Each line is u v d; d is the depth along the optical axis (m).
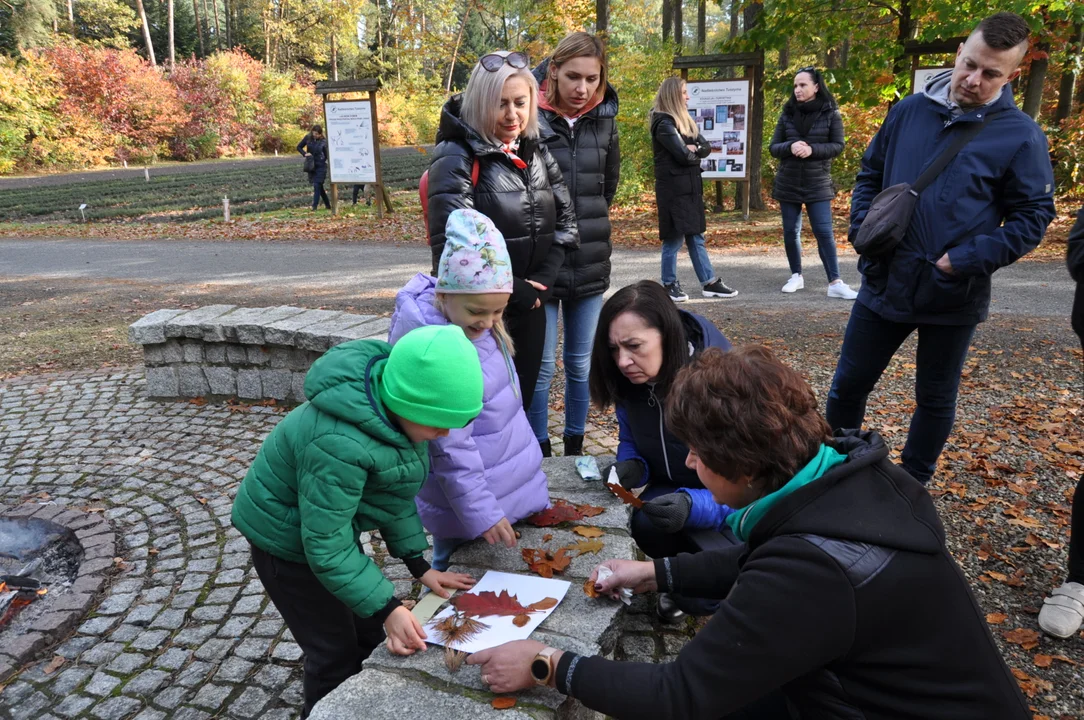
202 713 2.45
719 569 1.99
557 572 2.16
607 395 2.65
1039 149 2.83
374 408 1.78
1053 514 3.40
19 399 5.66
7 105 32.62
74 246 14.32
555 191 3.43
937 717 1.33
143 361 6.55
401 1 30.02
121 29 51.06
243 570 3.29
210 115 40.69
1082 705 2.34
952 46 9.95
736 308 7.21
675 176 7.14
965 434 4.23
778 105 15.62
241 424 4.95
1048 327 6.09
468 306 2.23
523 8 17.97
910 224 2.96
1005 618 2.74
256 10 57.47
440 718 1.62
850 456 1.44
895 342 3.23
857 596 1.28
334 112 15.42
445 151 3.06
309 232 14.54
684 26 62.47
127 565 3.35
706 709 1.40
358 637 2.32
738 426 1.41
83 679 2.63
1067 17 9.54
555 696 1.67
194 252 12.91
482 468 2.19
